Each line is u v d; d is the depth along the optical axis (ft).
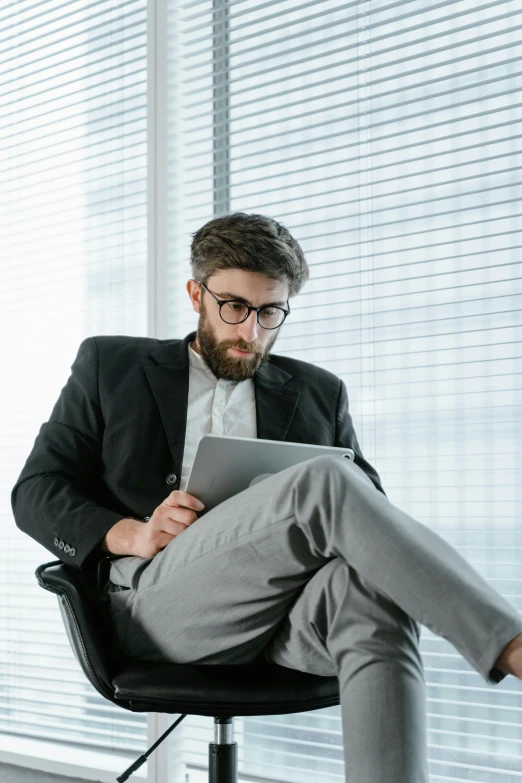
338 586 3.80
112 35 8.54
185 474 5.39
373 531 3.59
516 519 6.19
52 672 8.35
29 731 8.49
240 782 7.16
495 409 6.33
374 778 3.48
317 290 7.22
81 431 5.37
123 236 8.35
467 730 6.25
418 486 6.58
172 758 7.29
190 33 8.11
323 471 3.74
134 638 4.61
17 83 9.21
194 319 7.82
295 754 6.96
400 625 3.68
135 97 8.21
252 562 4.02
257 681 4.26
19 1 9.24
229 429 5.56
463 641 3.42
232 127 7.87
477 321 6.43
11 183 9.16
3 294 9.10
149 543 4.55
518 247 6.22
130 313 8.25
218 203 7.84
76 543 4.80
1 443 8.91
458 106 6.52
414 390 6.67
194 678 4.26
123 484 5.20
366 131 7.04
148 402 5.40
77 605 4.45
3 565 8.77
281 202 7.36
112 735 7.91
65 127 8.80
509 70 6.40
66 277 8.67
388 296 6.77
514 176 6.35
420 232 6.64
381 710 3.54
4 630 8.71
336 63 7.11
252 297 5.30
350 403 6.98
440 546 3.67
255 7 7.65
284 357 5.99
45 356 8.71
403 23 6.93
